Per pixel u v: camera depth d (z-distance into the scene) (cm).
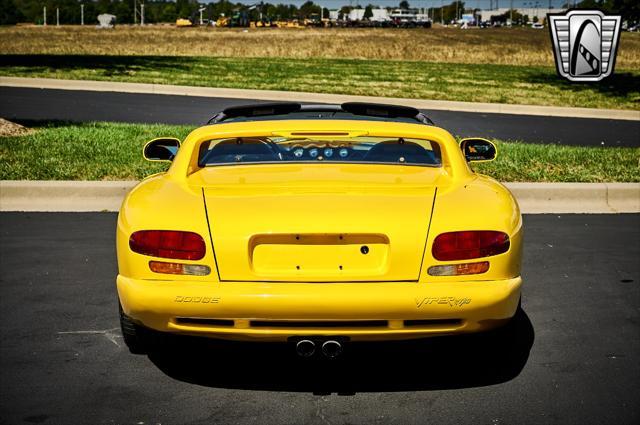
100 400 343
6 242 638
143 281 331
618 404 340
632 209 803
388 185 365
